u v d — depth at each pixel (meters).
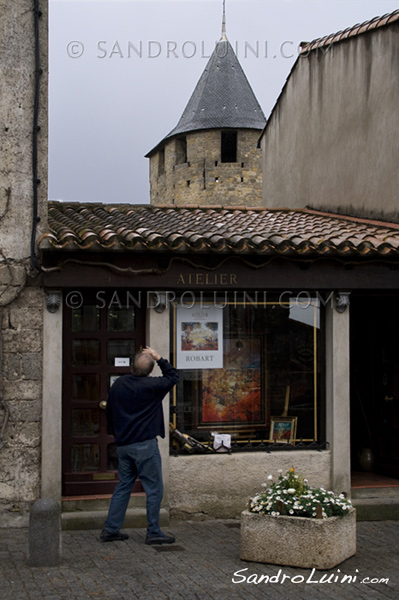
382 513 8.85
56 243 7.84
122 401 7.35
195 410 8.90
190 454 8.68
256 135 34.62
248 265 8.58
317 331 9.16
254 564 6.82
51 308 8.14
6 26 8.27
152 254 8.29
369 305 10.30
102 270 8.18
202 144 34.31
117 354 8.62
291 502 6.89
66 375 8.44
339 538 6.83
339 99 12.64
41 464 8.10
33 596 5.82
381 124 11.15
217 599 5.87
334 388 8.92
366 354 10.41
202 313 8.95
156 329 8.52
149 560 6.88
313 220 11.41
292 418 9.09
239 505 8.69
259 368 9.08
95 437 8.47
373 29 11.37
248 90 36.31
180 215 11.05
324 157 13.30
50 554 6.61
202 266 8.48
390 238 9.18
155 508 7.44
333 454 8.89
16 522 8.01
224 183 34.06
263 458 8.77
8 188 8.16
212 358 8.96
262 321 9.10
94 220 10.04
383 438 9.98
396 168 10.67
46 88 8.35
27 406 8.12
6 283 8.10
